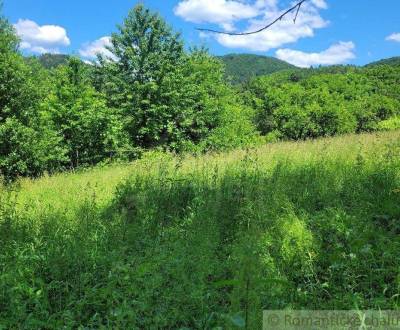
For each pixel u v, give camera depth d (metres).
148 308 3.82
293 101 45.59
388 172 7.18
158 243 5.57
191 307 3.94
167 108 31.08
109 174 14.51
